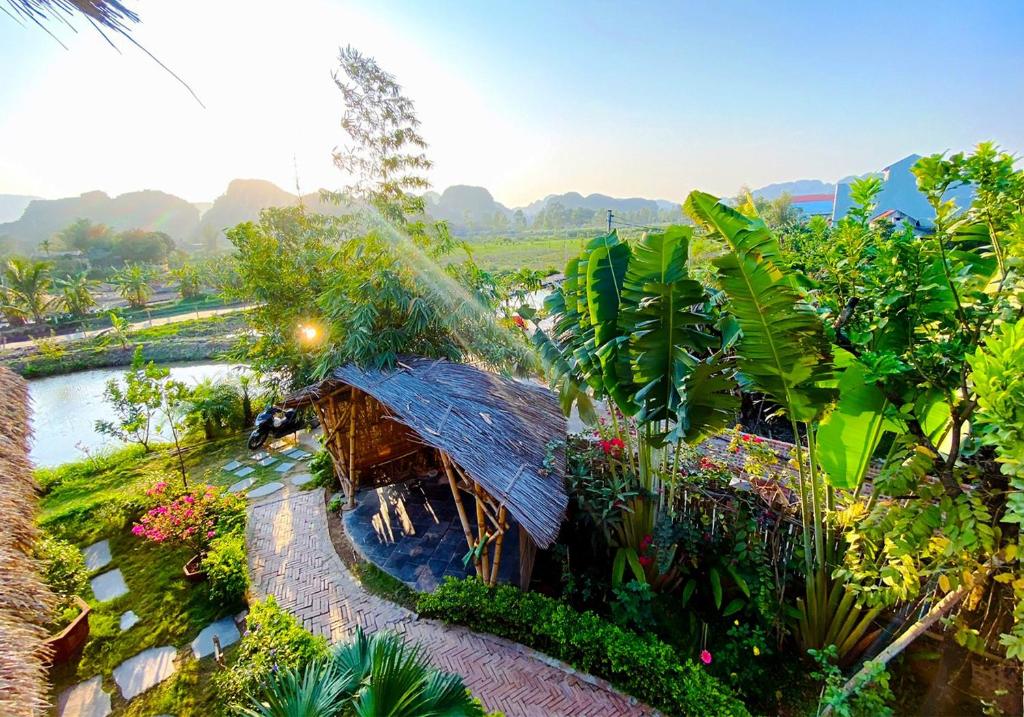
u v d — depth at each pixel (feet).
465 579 19.86
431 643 17.31
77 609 18.51
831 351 12.92
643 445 17.90
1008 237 11.00
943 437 13.61
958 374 11.48
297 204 37.60
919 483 12.37
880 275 12.84
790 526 15.83
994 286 11.98
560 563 19.65
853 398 13.02
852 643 14.51
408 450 32.24
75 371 78.79
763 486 17.06
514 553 22.04
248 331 43.52
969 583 11.43
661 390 14.65
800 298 12.45
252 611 17.78
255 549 23.67
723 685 13.96
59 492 31.42
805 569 15.23
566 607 17.06
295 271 34.81
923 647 13.91
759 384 13.21
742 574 16.26
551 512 16.21
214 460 35.19
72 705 15.62
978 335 11.37
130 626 18.98
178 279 153.89
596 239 17.75
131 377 37.27
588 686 15.20
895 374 11.89
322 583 21.09
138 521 25.80
